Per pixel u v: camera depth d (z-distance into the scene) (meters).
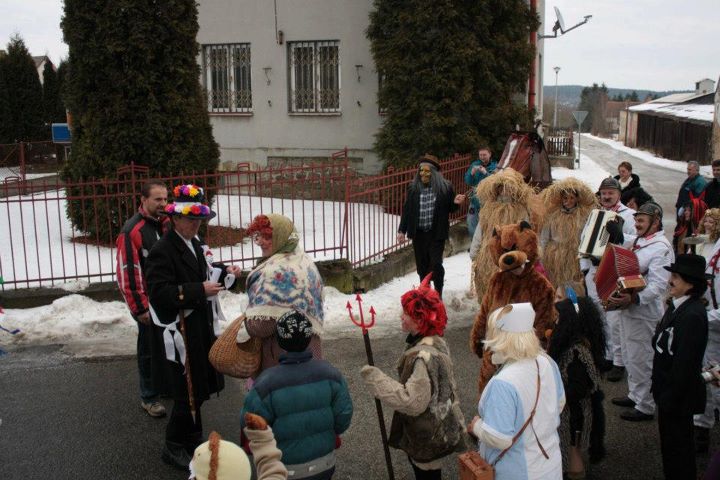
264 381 3.36
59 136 20.20
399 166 13.10
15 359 6.81
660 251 5.52
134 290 5.11
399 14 12.89
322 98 15.16
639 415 5.55
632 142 50.28
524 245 4.89
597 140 61.75
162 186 5.20
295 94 15.31
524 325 3.28
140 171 9.60
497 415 3.18
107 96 9.55
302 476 3.39
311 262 4.34
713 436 5.36
